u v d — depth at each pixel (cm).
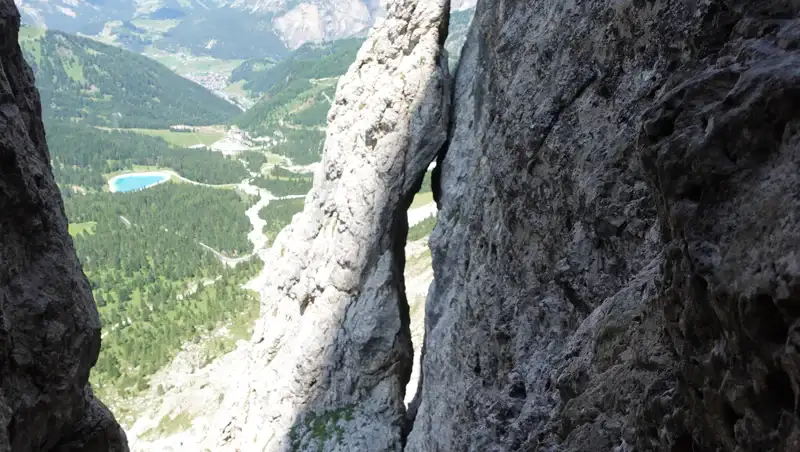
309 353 3959
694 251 529
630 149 1193
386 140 3856
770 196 480
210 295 11412
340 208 4006
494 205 2095
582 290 1323
